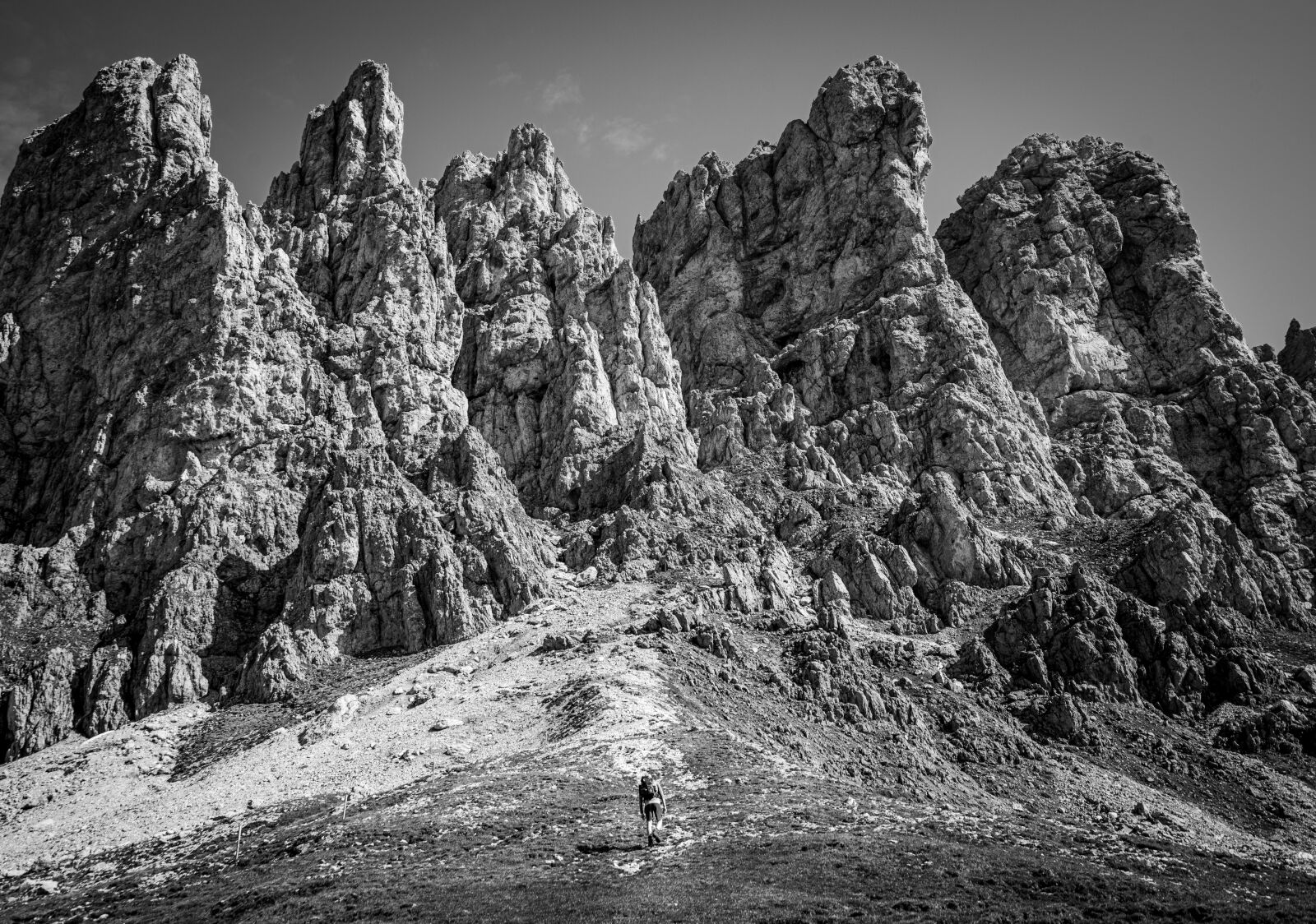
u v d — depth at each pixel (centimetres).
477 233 19638
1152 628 11538
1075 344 18250
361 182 19312
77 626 12156
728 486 15288
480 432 15962
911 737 9544
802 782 6600
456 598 11900
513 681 9688
